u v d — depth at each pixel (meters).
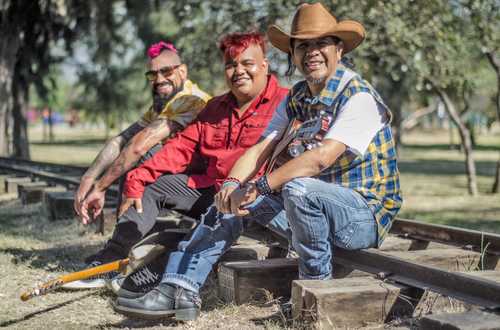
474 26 11.70
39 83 24.48
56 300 4.64
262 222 4.46
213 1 11.32
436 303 3.86
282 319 3.94
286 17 10.51
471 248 4.89
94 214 5.15
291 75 4.57
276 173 3.89
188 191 4.94
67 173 13.59
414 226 5.55
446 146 44.94
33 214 9.13
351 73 4.17
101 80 30.52
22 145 23.86
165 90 5.45
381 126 4.14
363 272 4.40
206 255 4.10
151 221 4.91
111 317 4.25
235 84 4.74
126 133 5.65
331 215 4.00
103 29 23.33
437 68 11.45
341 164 4.15
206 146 4.90
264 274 4.34
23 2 21.03
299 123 4.29
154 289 4.02
